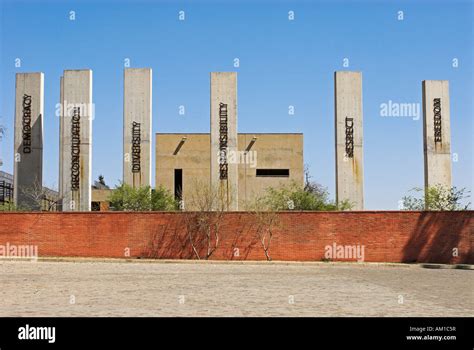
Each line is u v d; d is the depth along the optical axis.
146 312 15.02
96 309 15.51
